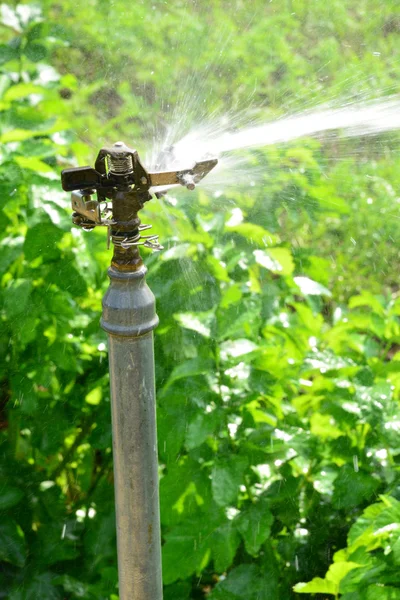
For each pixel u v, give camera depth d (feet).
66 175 4.80
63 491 9.00
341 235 14.35
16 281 7.59
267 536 7.25
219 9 19.56
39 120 7.89
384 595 6.49
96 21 18.20
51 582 7.63
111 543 7.98
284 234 14.16
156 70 17.21
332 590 6.76
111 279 5.07
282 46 18.48
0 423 8.92
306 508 8.04
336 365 7.88
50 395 8.29
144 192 4.90
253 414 7.50
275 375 7.56
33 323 7.59
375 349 8.42
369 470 7.49
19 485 8.07
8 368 7.79
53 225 7.54
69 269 7.67
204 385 7.43
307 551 7.96
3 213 7.64
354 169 14.56
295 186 9.76
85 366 8.29
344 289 13.66
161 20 18.71
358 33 20.11
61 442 8.25
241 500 7.73
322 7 20.12
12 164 7.65
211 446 7.42
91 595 7.57
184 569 7.31
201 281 7.72
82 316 8.06
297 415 7.95
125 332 5.03
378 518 6.53
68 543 7.93
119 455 5.40
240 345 7.47
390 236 14.32
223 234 8.32
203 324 7.33
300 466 7.66
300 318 8.81
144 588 5.77
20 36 8.57
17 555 7.63
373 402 7.35
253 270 8.85
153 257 7.84
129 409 5.26
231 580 7.48
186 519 7.36
